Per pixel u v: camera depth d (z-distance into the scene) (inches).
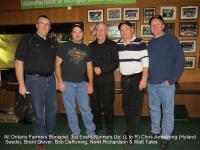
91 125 118.6
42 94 103.0
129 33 106.5
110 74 114.9
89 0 154.9
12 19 165.2
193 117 154.4
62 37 160.7
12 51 164.4
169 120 106.3
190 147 110.5
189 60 150.9
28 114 100.4
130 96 109.7
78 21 158.2
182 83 150.1
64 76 112.4
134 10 151.8
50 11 160.6
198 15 146.6
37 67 100.3
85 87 116.1
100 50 113.9
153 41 106.2
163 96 105.8
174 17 148.6
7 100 174.1
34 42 100.2
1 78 168.4
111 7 153.9
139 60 106.4
